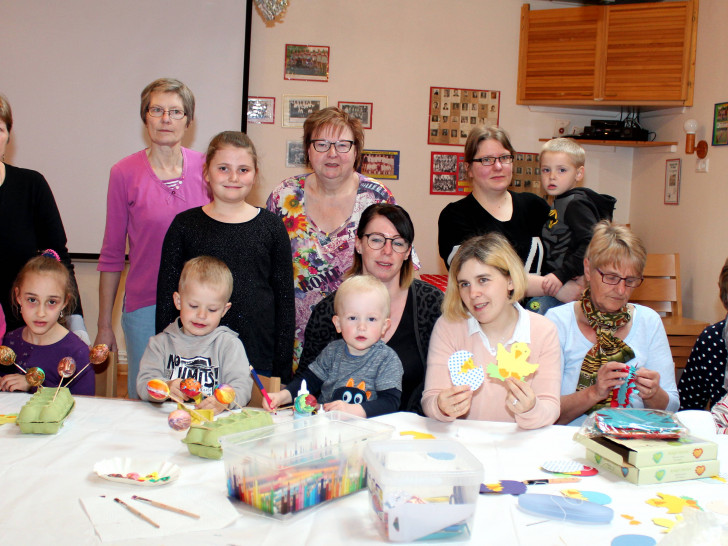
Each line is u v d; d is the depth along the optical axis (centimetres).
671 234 435
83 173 426
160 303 204
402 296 199
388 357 179
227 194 202
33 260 200
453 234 268
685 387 210
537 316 179
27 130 417
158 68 427
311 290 232
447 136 465
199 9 427
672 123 437
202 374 178
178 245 206
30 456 128
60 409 146
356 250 205
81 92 420
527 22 455
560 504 110
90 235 432
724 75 387
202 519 103
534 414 151
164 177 238
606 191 484
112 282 248
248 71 435
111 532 98
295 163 454
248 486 109
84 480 118
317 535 100
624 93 433
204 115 436
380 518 101
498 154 256
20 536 97
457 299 177
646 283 404
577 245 270
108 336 251
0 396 170
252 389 184
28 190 229
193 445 131
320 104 452
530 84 459
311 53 448
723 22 389
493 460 134
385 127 460
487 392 174
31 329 200
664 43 420
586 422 141
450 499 100
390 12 453
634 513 110
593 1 442
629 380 178
